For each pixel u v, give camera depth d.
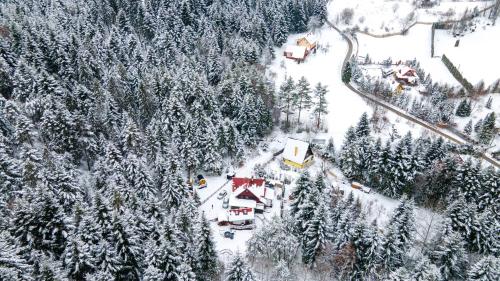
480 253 54.09
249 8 151.25
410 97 107.12
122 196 53.78
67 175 55.69
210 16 132.00
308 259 52.91
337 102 104.19
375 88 108.00
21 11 114.06
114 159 63.22
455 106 103.12
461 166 65.25
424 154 73.69
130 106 82.06
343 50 137.75
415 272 43.56
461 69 119.62
